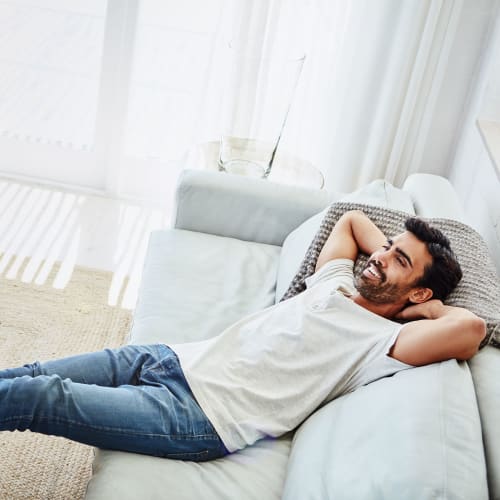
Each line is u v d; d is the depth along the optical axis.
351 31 2.74
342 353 1.44
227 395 1.43
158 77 3.00
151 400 1.39
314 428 1.35
